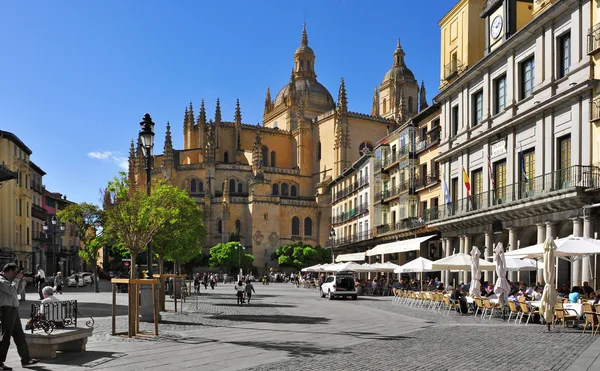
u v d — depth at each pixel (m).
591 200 26.42
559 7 29.16
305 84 135.88
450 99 44.31
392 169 59.88
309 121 123.75
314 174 122.12
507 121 34.06
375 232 64.88
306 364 12.20
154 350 14.31
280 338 17.16
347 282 44.59
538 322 22.95
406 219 53.53
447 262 30.50
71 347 13.83
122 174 27.59
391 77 125.00
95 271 54.22
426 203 51.66
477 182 39.66
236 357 13.21
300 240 114.75
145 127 22.45
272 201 112.12
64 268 97.88
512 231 33.91
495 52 35.75
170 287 42.94
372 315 27.25
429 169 50.62
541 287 27.50
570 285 29.38
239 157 119.94
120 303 34.97
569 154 28.91
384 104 126.94
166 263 100.62
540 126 31.19
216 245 106.19
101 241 53.97
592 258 26.53
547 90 30.53
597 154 26.47
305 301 41.44
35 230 80.06
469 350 14.40
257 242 110.12
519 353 13.80
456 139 42.69
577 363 12.25
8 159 64.62
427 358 13.04
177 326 20.86
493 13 38.34
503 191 35.16
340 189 88.31
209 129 113.12
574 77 28.27
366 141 115.31
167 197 45.84
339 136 112.06
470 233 39.75
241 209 112.31
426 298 32.59
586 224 26.47
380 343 15.96
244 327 20.70
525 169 32.94
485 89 38.06
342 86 114.06
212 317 25.47
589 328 19.89
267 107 145.62
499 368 11.66
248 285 37.75
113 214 22.19
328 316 26.47
